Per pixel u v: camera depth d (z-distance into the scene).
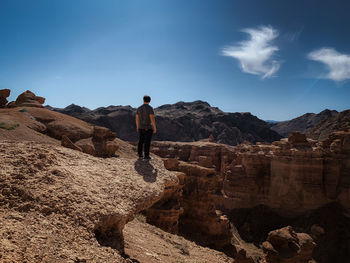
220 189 61.91
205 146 79.88
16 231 3.34
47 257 3.19
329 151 46.31
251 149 59.59
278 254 18.44
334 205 43.81
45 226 3.71
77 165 6.00
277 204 49.03
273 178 50.53
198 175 30.55
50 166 5.14
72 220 4.09
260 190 53.22
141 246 7.30
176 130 153.88
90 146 15.79
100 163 6.86
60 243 3.56
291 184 47.66
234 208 54.59
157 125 151.75
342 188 43.72
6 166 4.54
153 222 20.72
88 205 4.51
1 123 13.16
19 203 3.91
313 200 45.34
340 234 39.41
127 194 5.54
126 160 8.03
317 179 45.56
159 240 9.98
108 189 5.41
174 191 23.38
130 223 10.88
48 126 16.55
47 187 4.45
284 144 52.34
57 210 4.10
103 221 4.43
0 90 22.20
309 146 48.91
